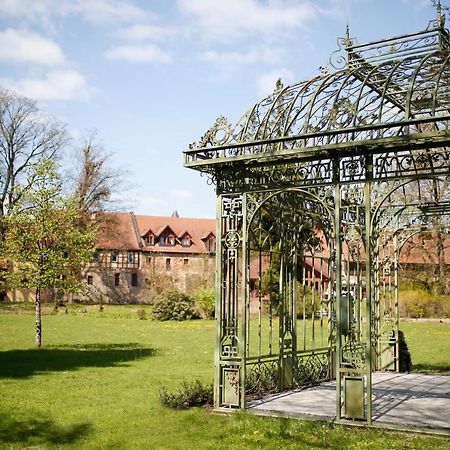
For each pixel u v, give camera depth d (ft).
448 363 52.95
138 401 32.27
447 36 26.27
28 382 38.93
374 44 27.04
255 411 27.55
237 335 28.89
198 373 43.70
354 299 41.57
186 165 28.84
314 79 27.61
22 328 83.05
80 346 63.21
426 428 23.88
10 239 58.95
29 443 24.02
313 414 26.84
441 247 106.01
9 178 135.54
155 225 205.67
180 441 23.71
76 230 61.72
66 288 59.88
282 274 34.37
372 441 22.62
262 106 28.09
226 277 29.30
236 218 29.19
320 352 40.78
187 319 108.17
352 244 41.93
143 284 192.65
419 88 27.43
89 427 26.50
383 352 47.03
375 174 25.72
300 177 27.96
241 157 27.17
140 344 65.98
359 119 27.22
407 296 108.78
